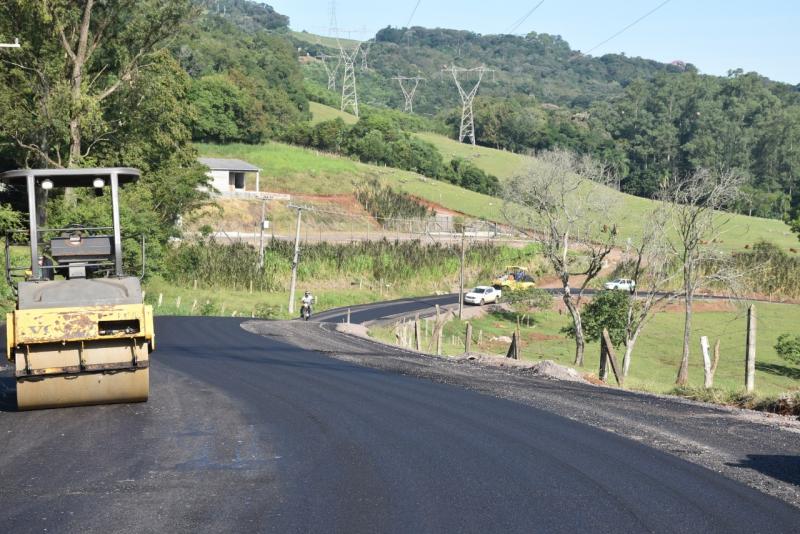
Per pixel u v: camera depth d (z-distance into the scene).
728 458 9.55
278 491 7.82
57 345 11.61
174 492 7.79
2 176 12.54
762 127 188.25
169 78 55.72
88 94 51.88
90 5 49.09
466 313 64.25
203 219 87.75
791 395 14.16
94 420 11.43
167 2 51.16
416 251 84.88
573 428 11.24
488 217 116.31
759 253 81.44
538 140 199.75
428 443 10.06
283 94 155.88
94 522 6.88
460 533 6.61
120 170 12.77
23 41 47.94
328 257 78.06
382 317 57.88
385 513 7.13
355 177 122.06
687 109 197.62
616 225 46.69
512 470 8.73
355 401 13.45
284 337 30.84
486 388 15.55
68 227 12.85
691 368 48.19
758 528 6.88
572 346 54.28
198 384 15.28
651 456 9.55
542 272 88.38
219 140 130.00
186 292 62.91
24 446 9.84
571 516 7.11
